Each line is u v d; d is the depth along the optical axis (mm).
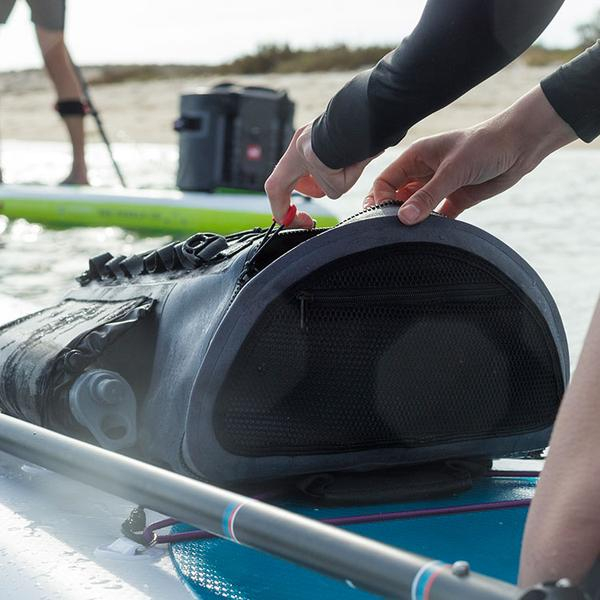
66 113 6961
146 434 1415
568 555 852
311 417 1337
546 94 1360
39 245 5527
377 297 1336
